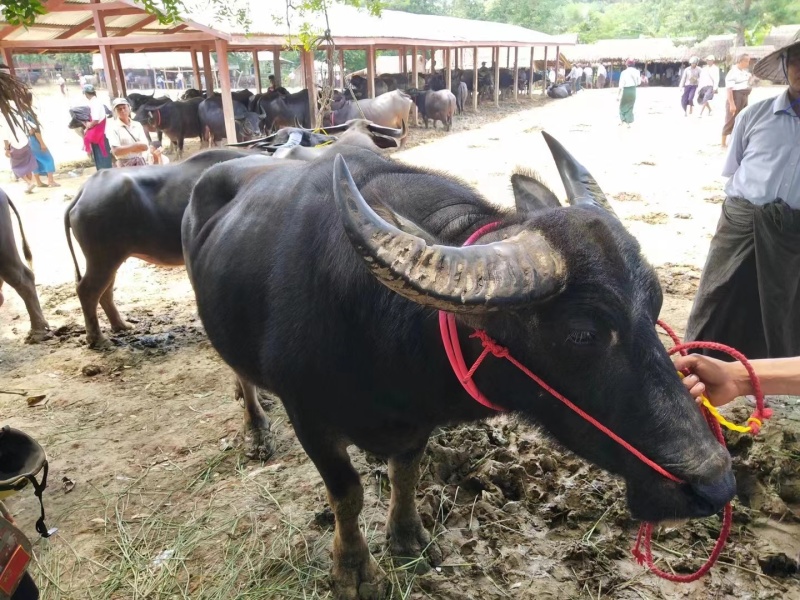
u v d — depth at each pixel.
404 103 17.91
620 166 12.77
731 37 40.81
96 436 4.22
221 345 3.12
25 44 16.34
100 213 5.14
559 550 2.99
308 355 2.41
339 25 18.36
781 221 3.70
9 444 2.10
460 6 63.81
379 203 2.16
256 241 2.78
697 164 12.70
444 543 3.06
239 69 46.94
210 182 3.56
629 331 1.80
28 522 3.42
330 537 3.19
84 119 13.45
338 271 2.27
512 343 1.94
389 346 2.20
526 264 1.75
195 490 3.62
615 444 1.95
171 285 7.26
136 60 38.00
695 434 1.82
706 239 7.80
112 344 5.66
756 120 3.84
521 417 2.21
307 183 2.73
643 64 47.16
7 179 14.09
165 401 4.67
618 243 1.86
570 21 67.31
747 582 2.80
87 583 3.00
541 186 2.39
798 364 2.35
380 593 2.80
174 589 2.93
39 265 8.07
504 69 33.47
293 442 4.04
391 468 2.88
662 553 2.97
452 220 2.22
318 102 17.56
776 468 3.29
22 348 5.66
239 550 3.13
